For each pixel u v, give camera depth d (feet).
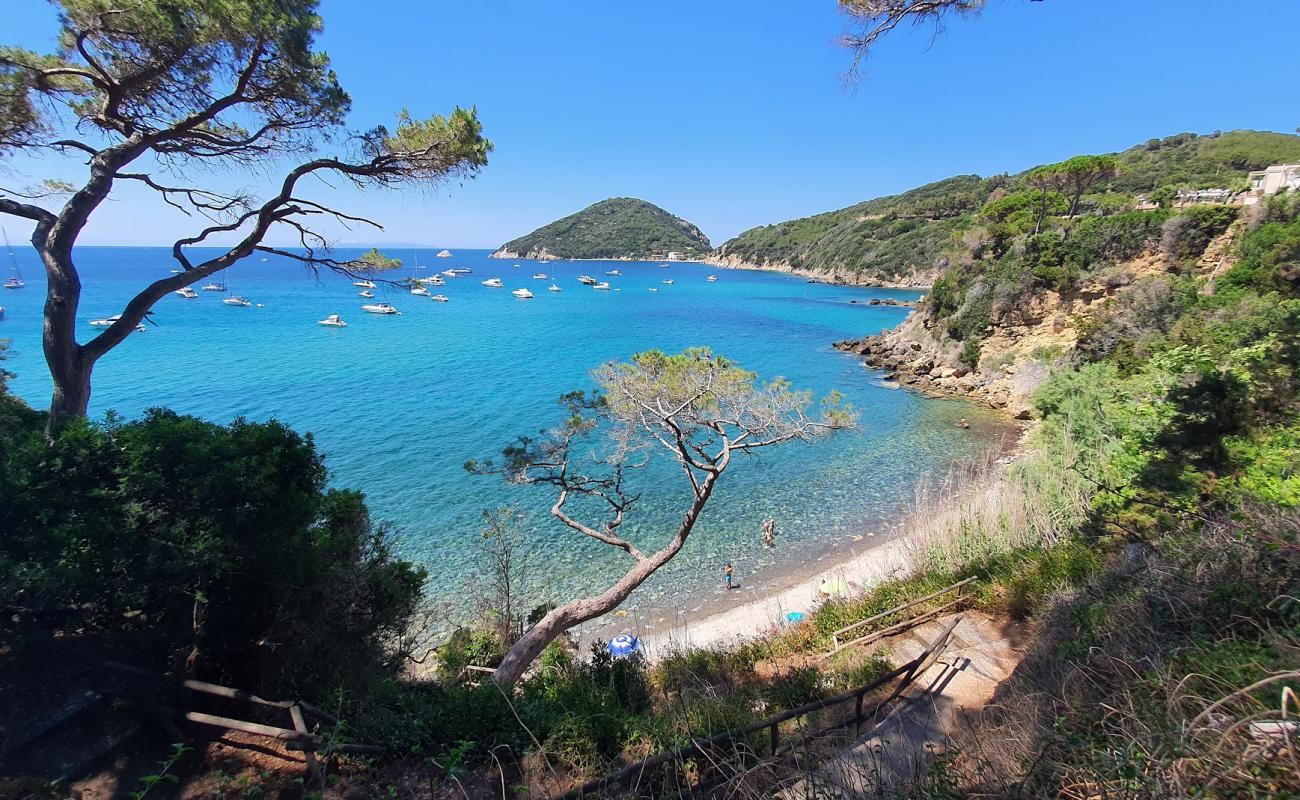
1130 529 30.53
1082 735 12.20
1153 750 9.82
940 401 131.34
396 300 337.31
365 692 20.79
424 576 29.96
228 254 31.58
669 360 42.68
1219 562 17.43
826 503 79.71
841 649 31.68
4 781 13.51
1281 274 92.63
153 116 28.89
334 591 21.59
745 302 354.95
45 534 16.12
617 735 19.30
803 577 61.72
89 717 16.34
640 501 79.71
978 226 226.99
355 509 26.25
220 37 26.00
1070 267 137.90
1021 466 59.72
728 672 31.94
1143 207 207.41
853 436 105.40
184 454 18.22
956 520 46.21
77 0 23.70
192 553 17.06
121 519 17.06
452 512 74.13
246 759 16.83
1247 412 29.07
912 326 186.39
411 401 123.65
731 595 58.95
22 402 25.59
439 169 34.53
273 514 20.06
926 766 14.75
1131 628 16.63
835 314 296.92
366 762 16.61
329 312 272.72
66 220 25.72
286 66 28.37
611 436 44.21
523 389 135.44
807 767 15.38
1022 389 122.52
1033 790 10.97
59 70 24.61
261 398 122.42
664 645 48.57
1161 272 128.26
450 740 18.02
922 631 30.40
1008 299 142.82
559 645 37.19
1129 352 99.76
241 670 20.66
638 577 38.96
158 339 190.49
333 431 102.94
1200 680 12.62
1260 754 8.66
